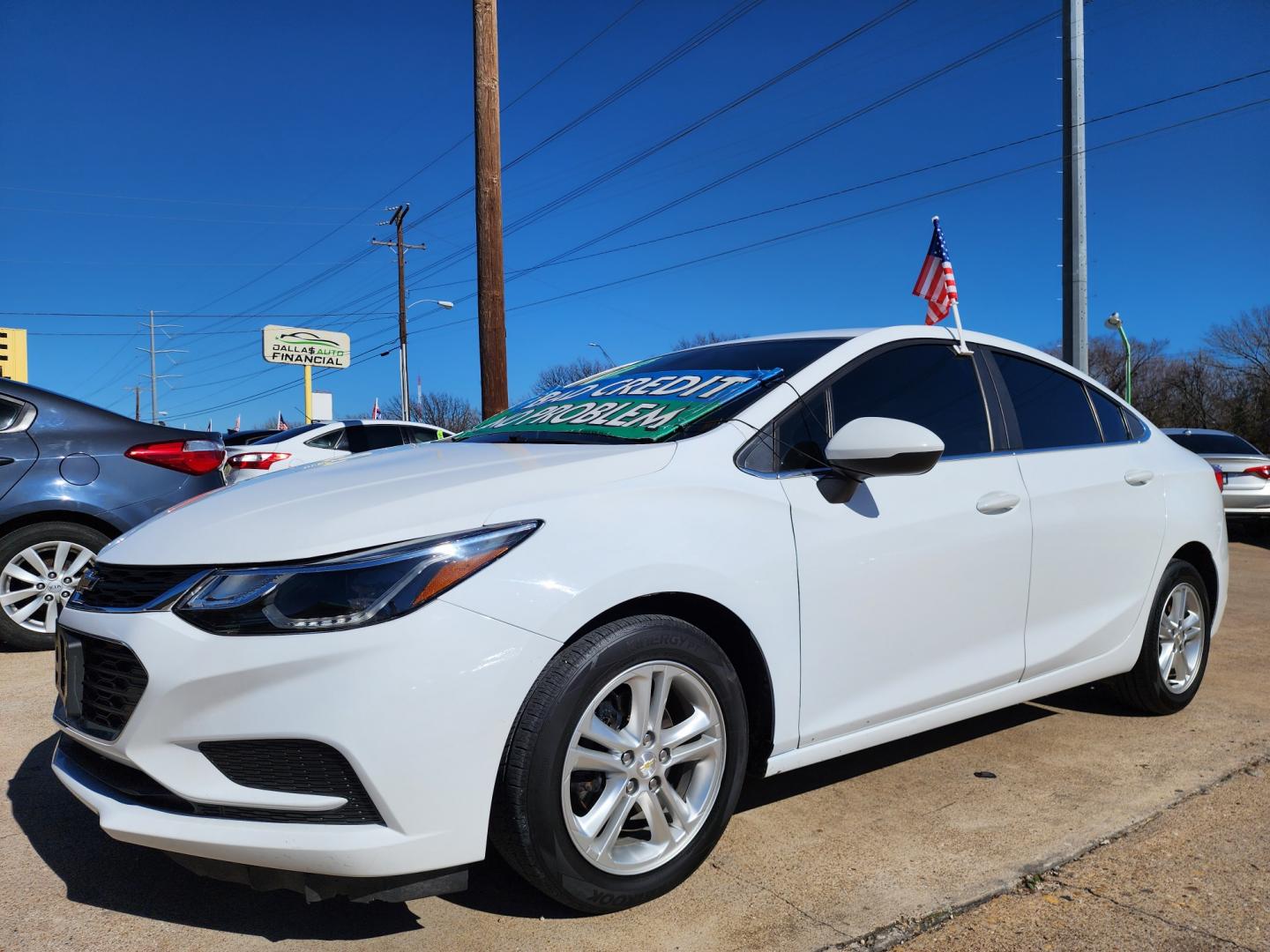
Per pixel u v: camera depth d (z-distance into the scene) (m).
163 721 2.15
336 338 40.59
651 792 2.46
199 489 5.37
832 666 2.79
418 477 2.58
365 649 2.08
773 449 2.79
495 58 10.27
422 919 2.43
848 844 2.84
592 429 2.97
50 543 5.02
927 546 3.01
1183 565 4.06
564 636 2.24
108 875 2.68
